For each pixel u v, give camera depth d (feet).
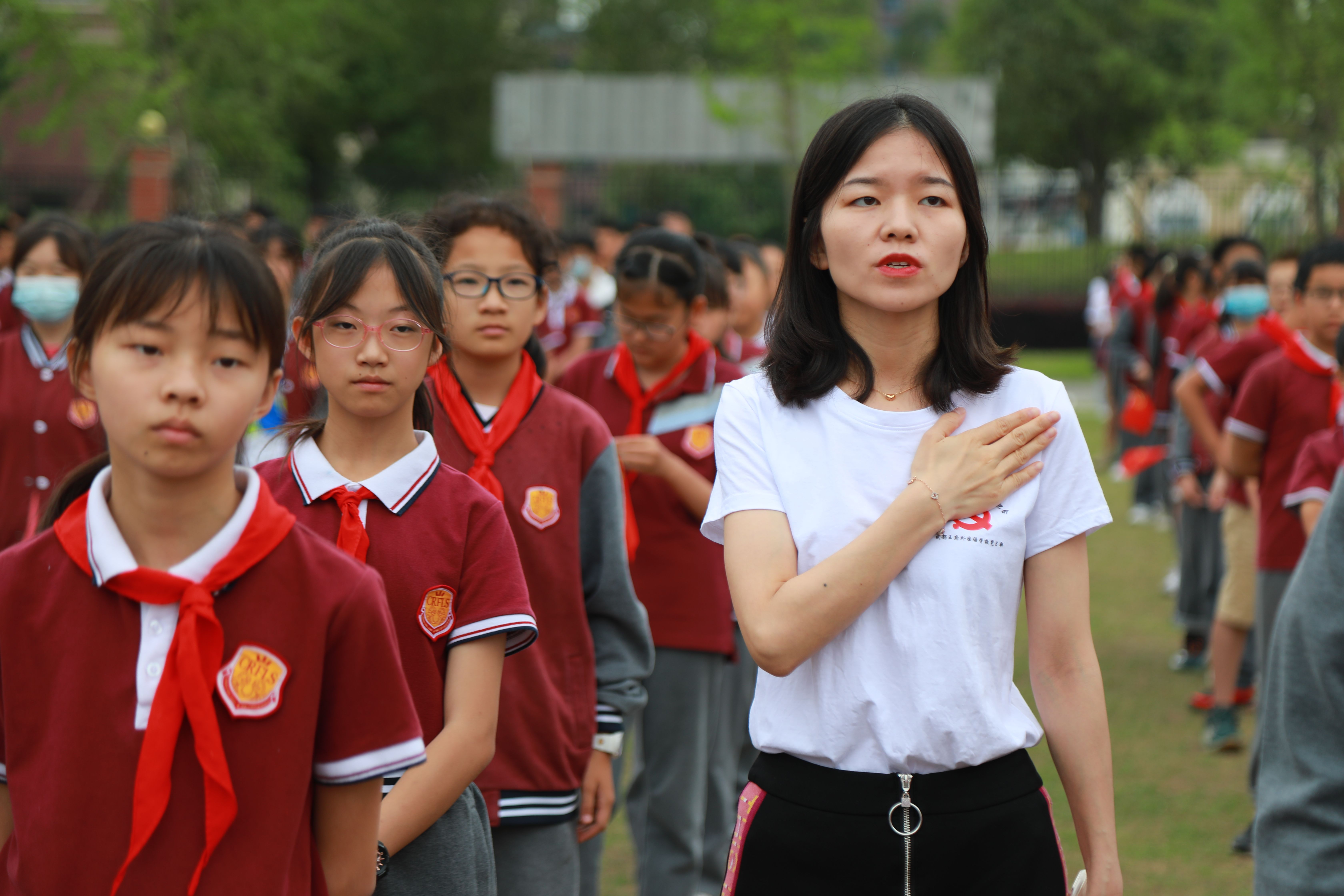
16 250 13.79
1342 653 7.36
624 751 16.53
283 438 7.92
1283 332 17.83
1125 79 93.76
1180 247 72.02
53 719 5.05
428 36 108.88
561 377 13.80
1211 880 13.82
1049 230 80.89
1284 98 52.54
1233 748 17.90
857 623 6.26
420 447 7.30
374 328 7.00
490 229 9.53
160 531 5.05
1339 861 7.25
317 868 5.44
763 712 6.57
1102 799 6.45
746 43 68.80
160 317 4.75
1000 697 6.31
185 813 4.99
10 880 5.20
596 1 128.36
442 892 7.02
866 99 6.59
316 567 5.28
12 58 53.78
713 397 13.12
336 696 5.31
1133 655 22.54
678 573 12.43
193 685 4.93
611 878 14.30
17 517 13.74
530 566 9.27
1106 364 53.47
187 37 55.11
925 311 6.66
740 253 17.85
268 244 16.87
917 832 6.18
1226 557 18.56
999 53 99.19
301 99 68.33
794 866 6.32
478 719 7.00
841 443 6.51
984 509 6.25
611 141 72.38
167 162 61.00
